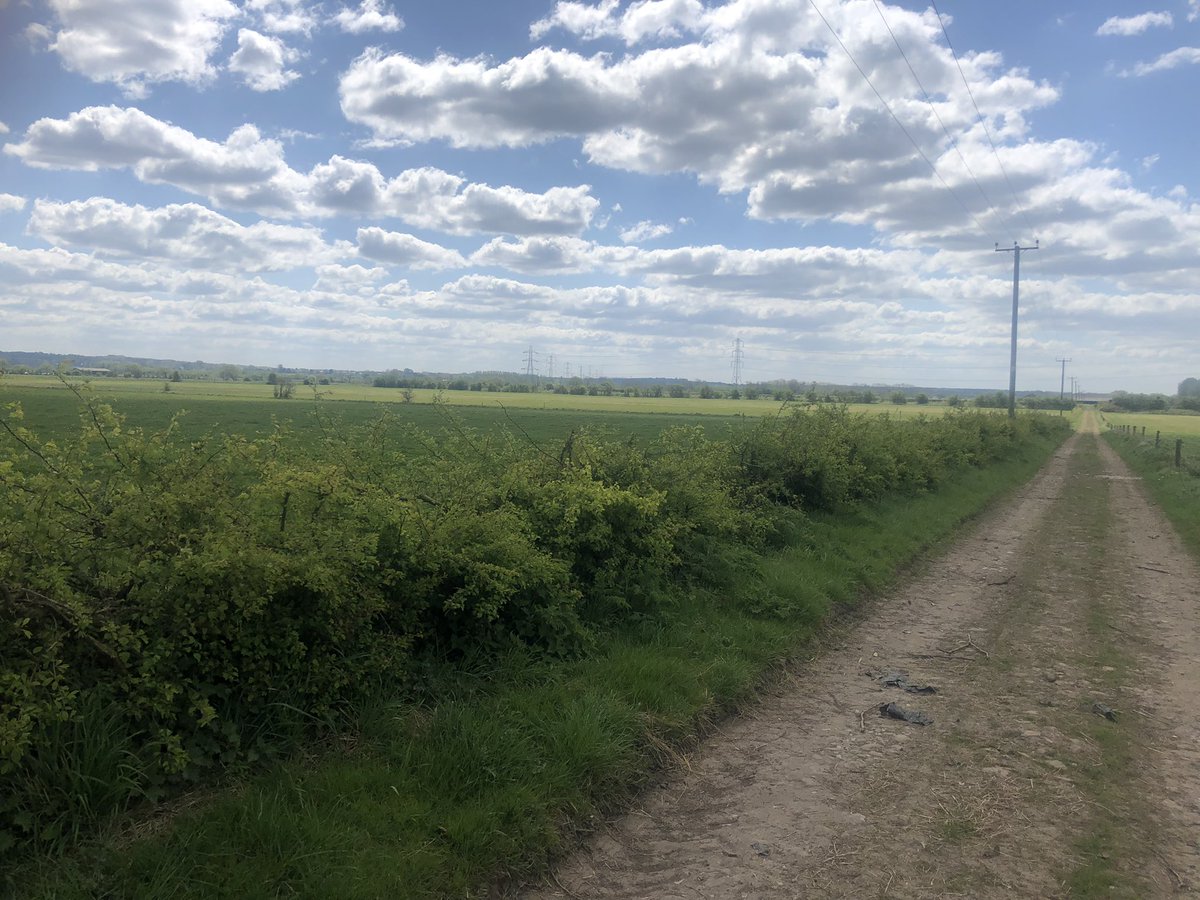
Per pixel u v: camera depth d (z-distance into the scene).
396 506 5.23
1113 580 11.09
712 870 3.80
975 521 16.69
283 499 4.69
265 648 4.09
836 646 7.71
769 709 6.02
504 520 5.88
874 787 4.71
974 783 4.77
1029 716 5.90
